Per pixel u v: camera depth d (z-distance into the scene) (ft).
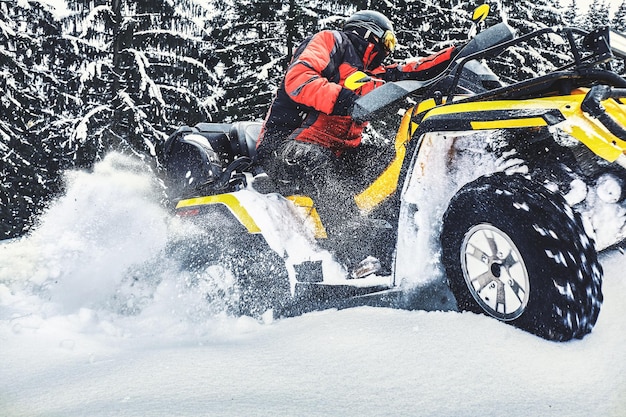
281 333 8.00
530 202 6.66
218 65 67.97
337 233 9.89
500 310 7.09
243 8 65.82
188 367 6.39
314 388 5.61
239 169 11.60
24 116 65.36
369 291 8.77
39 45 60.85
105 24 57.06
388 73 12.23
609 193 6.55
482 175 7.47
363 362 6.28
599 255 7.88
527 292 6.72
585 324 6.26
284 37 63.77
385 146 9.79
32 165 67.10
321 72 10.75
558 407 4.96
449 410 5.01
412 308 8.34
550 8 62.59
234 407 5.04
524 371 5.75
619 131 6.39
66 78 63.16
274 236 9.73
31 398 5.66
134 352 7.52
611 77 7.11
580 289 6.23
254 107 62.80
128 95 55.16
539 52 56.29
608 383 5.30
